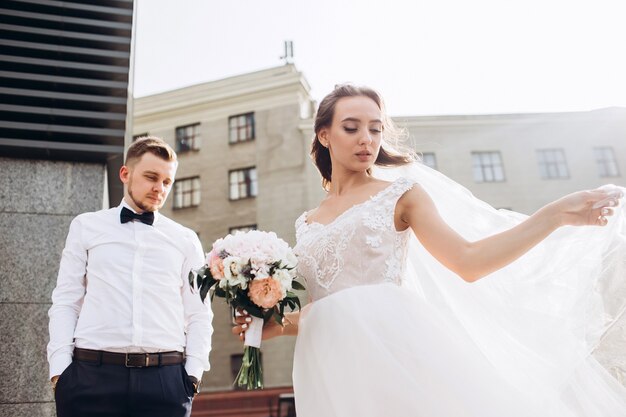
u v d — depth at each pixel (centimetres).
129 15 479
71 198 402
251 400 1700
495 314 208
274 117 2102
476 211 231
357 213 206
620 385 186
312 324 200
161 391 247
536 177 2114
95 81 446
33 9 456
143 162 278
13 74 427
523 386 190
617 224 206
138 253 270
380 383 174
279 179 2008
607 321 195
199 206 2102
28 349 356
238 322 210
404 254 208
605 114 2205
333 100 225
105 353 245
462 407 169
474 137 2133
